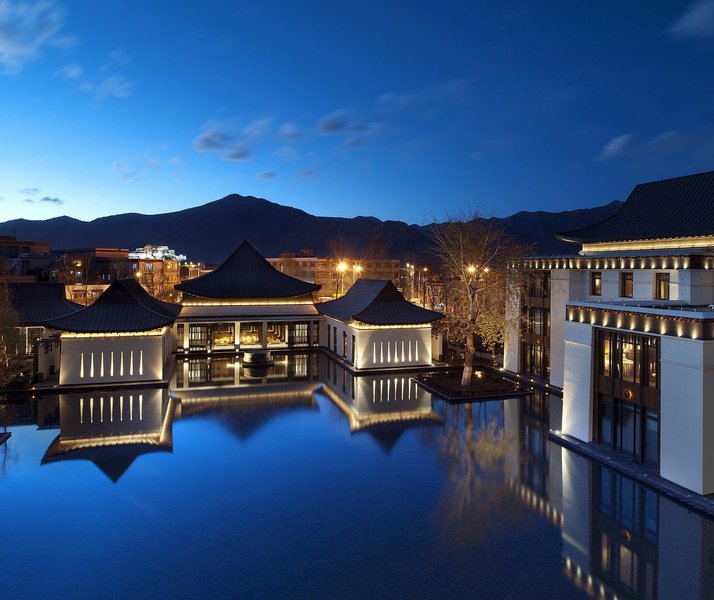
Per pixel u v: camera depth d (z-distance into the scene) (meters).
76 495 20.44
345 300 58.31
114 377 40.19
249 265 63.50
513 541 16.88
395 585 14.41
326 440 27.41
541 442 27.11
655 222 36.19
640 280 31.94
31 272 85.12
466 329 39.97
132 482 21.78
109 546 16.55
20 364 43.00
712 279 28.41
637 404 23.31
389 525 17.94
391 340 47.25
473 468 23.36
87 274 97.94
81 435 28.19
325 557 15.89
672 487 20.45
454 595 13.94
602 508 19.23
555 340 38.88
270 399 36.59
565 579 14.68
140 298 50.31
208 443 26.89
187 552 16.19
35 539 17.02
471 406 34.69
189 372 46.78
